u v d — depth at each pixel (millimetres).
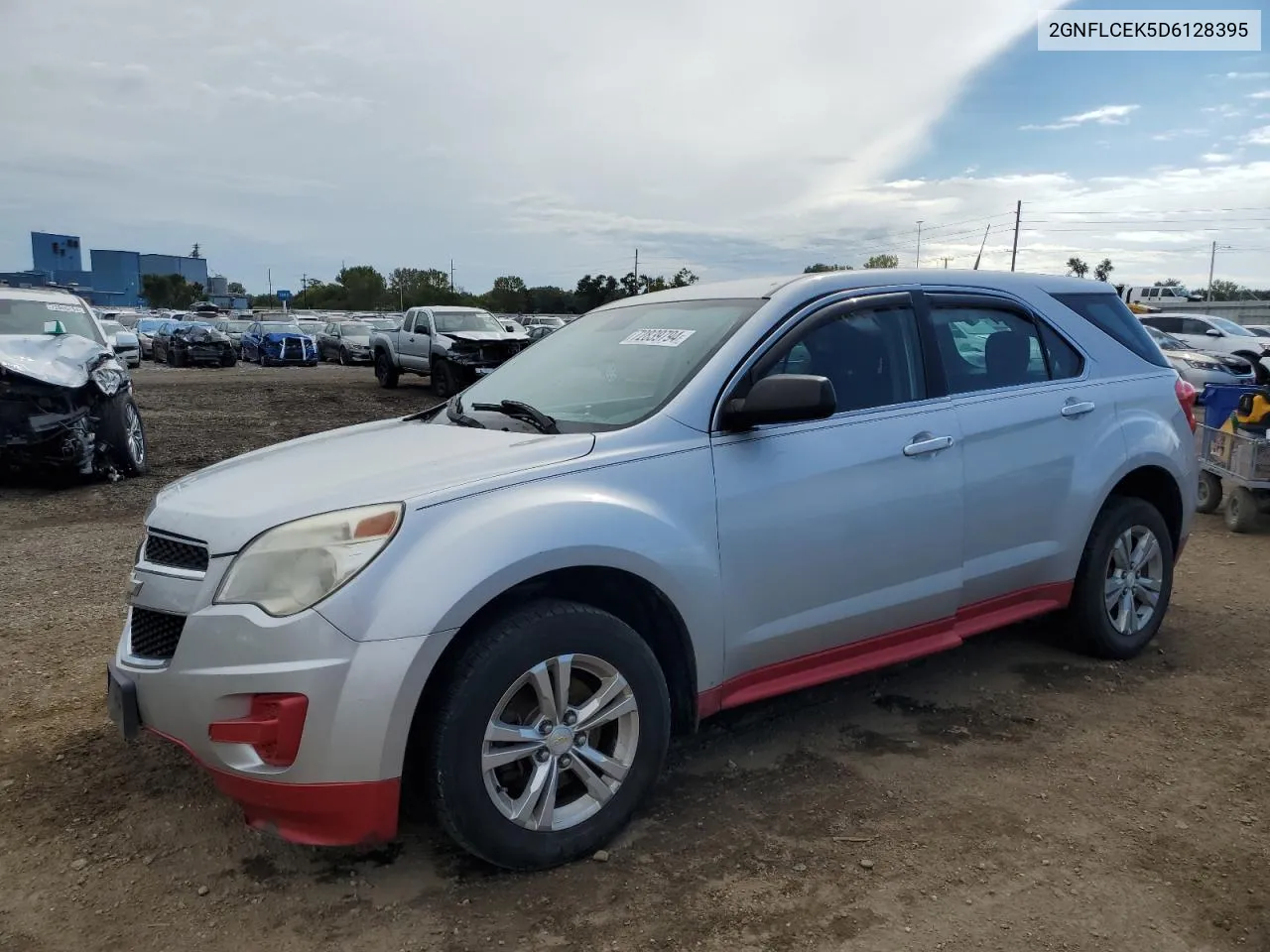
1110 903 2664
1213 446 7910
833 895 2711
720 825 3109
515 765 2881
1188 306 45031
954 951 2469
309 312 69500
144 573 2875
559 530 2754
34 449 8539
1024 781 3385
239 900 2734
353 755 2520
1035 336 4289
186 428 14266
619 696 2928
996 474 3891
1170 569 4715
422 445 3229
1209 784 3355
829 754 3625
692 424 3182
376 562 2576
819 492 3354
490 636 2684
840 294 3678
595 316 4320
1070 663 4535
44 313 9609
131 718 2787
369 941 2549
